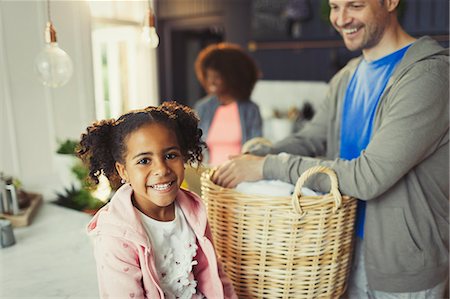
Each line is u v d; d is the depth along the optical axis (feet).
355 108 4.00
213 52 7.31
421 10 9.47
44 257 4.08
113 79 9.03
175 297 2.99
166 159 2.75
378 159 3.26
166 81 13.88
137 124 2.72
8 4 5.87
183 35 13.85
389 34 3.71
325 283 3.45
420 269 3.55
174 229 3.02
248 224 3.28
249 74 7.35
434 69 3.35
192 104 14.33
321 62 11.10
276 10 11.57
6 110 6.04
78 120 7.01
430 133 3.30
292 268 3.28
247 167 3.61
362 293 3.88
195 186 4.63
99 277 2.82
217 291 3.10
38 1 6.19
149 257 2.77
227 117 7.33
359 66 4.13
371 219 3.57
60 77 4.31
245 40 12.36
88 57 6.98
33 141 6.43
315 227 3.21
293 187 3.46
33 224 4.85
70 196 5.57
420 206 3.53
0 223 4.30
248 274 3.38
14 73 6.07
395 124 3.29
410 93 3.31
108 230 2.76
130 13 8.07
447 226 3.71
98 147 2.85
